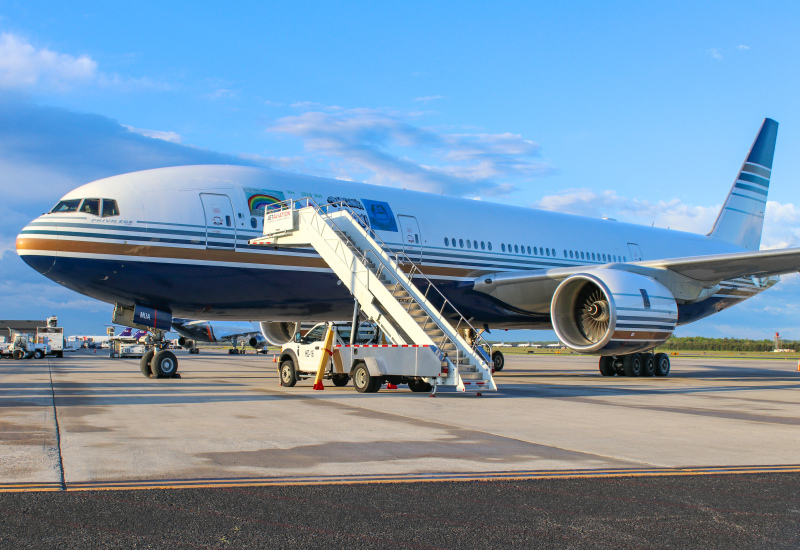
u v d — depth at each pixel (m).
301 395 13.55
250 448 7.26
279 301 18.20
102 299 16.81
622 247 26.16
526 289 20.14
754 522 4.77
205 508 4.93
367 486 5.64
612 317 16.92
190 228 16.64
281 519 4.70
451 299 20.98
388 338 15.42
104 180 16.75
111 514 4.75
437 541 4.29
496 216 22.61
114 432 8.30
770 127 32.72
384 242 19.23
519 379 21.75
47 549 4.04
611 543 4.29
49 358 49.75
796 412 11.64
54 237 15.55
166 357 19.17
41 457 6.64
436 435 8.32
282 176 18.83
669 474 6.24
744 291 26.64
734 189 31.56
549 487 5.68
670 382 20.19
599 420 10.05
